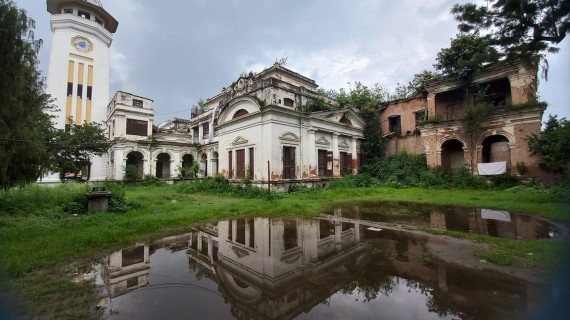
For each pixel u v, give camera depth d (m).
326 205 12.11
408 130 23.69
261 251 6.00
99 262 5.35
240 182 17.69
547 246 5.47
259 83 18.66
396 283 4.25
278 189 16.12
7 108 7.68
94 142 22.83
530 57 11.23
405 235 7.06
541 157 15.02
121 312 3.47
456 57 18.66
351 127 22.23
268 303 3.72
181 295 3.98
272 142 16.08
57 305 3.63
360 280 4.40
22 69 7.92
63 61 29.19
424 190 16.86
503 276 4.30
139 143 26.45
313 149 18.39
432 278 4.35
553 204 10.61
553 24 9.77
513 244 5.71
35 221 8.07
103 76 31.88
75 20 29.86
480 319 3.17
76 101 29.69
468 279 4.25
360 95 25.28
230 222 8.91
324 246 6.29
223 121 20.27
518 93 16.81
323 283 4.34
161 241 6.82
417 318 3.25
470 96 19.16
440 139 19.34
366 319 3.25
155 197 15.01
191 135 32.31
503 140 18.61
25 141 8.18
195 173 29.36
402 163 21.41
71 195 11.45
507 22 10.66
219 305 3.67
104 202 9.95
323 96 22.97
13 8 7.67
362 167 23.08
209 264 5.26
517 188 14.14
